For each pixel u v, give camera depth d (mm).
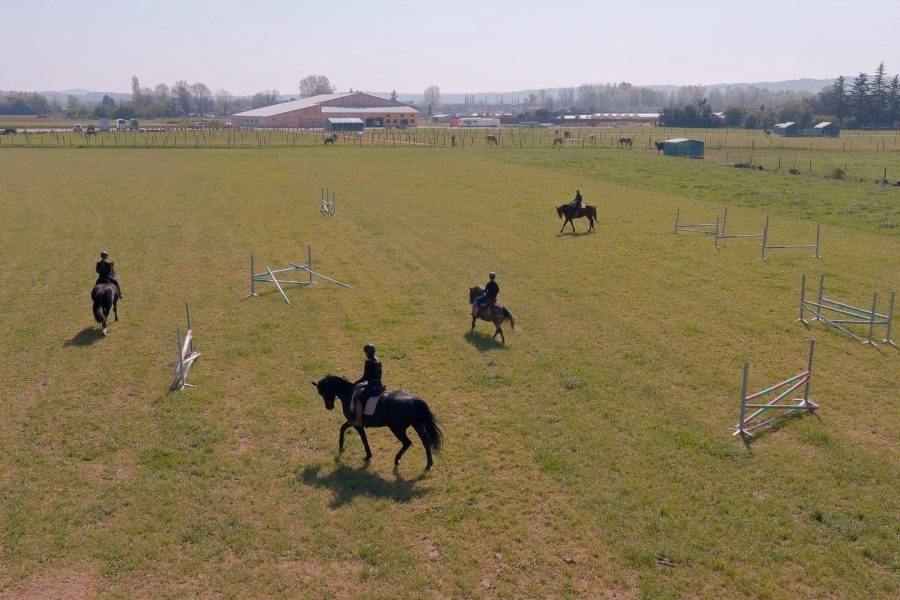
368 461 15367
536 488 14227
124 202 50625
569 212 40281
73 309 25906
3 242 37125
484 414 17609
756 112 198875
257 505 13578
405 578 11586
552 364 20781
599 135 149500
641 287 29250
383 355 21438
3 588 11250
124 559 11977
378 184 61531
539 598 11172
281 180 64000
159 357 21203
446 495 14031
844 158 93438
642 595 11219
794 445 16078
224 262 33438
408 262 33562
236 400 18328
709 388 19172
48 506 13453
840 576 11641
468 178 66375
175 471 14781
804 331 23734
